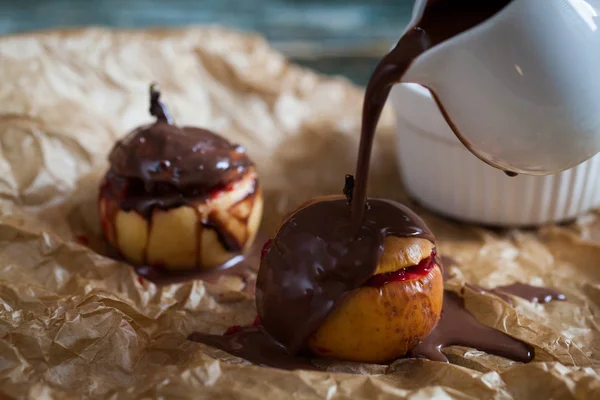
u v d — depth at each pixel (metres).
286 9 0.76
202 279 0.43
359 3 0.77
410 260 0.36
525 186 0.45
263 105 0.55
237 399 0.34
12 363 0.35
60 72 0.51
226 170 0.42
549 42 0.33
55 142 0.48
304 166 0.52
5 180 0.46
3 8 0.74
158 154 0.42
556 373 0.34
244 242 0.44
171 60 0.55
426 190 0.47
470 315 0.39
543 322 0.39
